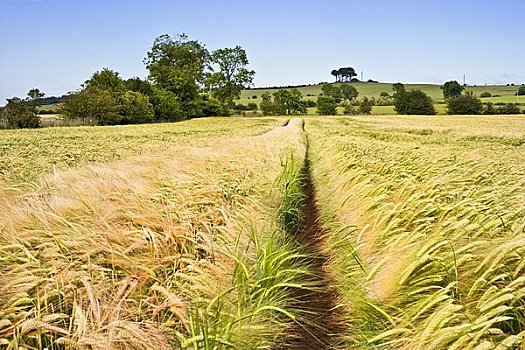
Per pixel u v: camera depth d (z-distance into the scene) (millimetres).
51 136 29953
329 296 4695
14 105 53219
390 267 4305
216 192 6785
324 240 6289
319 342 3885
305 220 7715
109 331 3098
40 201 5289
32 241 4426
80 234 4461
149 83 83938
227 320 3525
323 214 7551
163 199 6039
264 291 3930
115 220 5023
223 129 46906
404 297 3893
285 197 7293
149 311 3670
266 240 5305
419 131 42312
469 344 2760
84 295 3504
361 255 5133
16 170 9617
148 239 4680
